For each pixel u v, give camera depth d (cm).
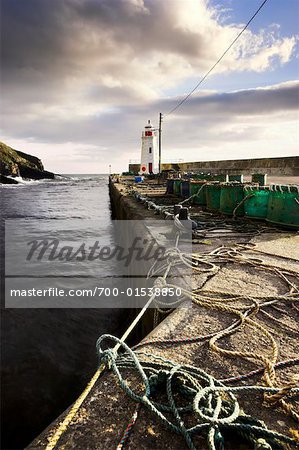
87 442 155
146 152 4247
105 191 5544
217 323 280
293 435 158
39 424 392
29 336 597
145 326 468
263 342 249
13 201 3606
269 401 181
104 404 181
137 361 205
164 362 212
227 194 834
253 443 151
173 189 1430
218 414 161
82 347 574
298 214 653
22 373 490
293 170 2189
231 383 199
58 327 640
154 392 192
